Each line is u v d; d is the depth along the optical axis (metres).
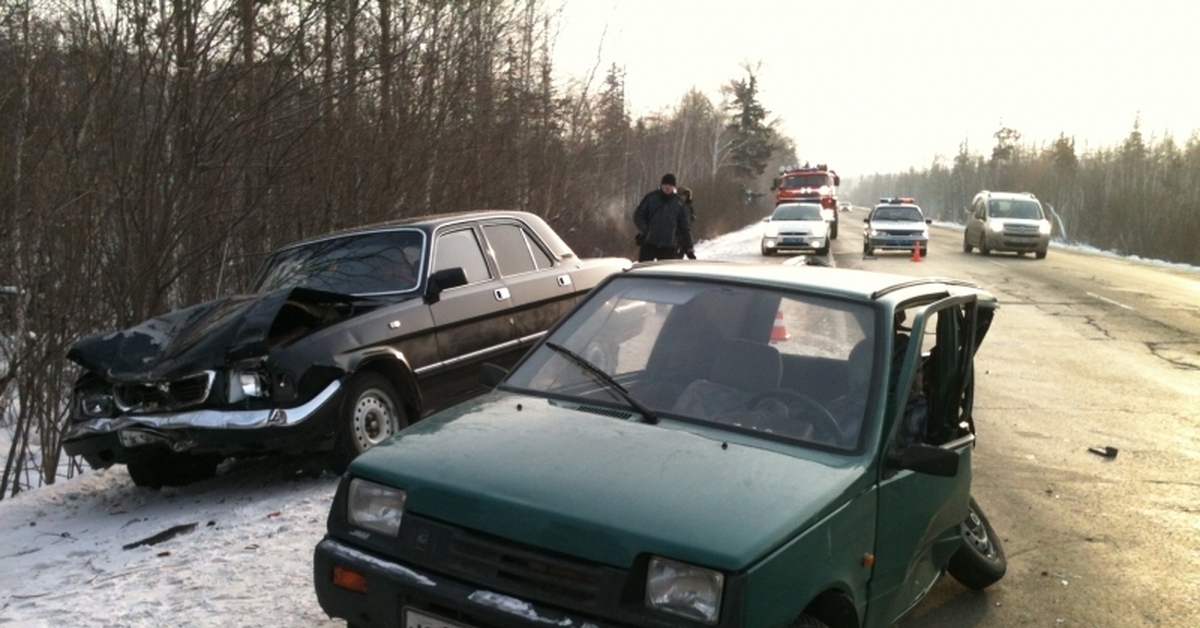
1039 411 9.26
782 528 2.95
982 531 5.11
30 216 8.04
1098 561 5.46
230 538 5.30
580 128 19.38
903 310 4.00
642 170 42.09
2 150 7.78
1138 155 67.69
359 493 3.37
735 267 4.54
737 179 80.94
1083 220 57.97
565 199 18.61
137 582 4.64
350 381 6.37
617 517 2.95
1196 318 16.39
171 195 8.94
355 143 11.95
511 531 3.02
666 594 2.83
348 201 12.02
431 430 3.66
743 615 2.77
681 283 4.36
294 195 11.17
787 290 4.12
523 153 16.78
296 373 6.13
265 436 6.00
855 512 3.30
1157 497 6.64
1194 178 50.34
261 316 6.28
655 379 3.97
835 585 3.17
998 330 14.50
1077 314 16.59
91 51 8.62
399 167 12.78
